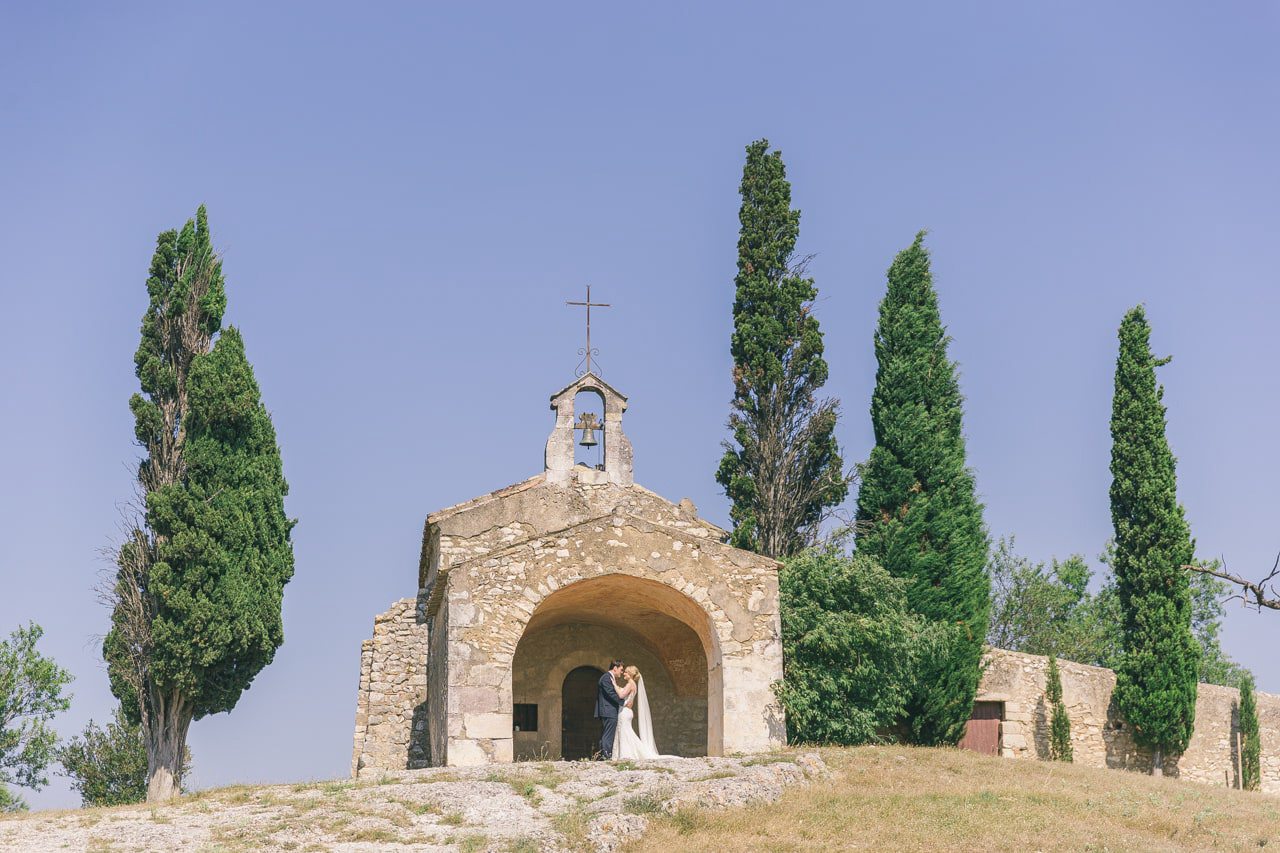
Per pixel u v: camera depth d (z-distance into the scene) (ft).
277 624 103.30
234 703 101.65
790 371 110.73
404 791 65.82
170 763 98.94
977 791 69.82
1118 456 109.70
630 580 80.43
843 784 70.03
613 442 101.04
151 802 68.85
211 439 103.04
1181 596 106.22
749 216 114.01
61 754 131.64
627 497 100.07
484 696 75.87
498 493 98.22
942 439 102.63
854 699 87.45
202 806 65.21
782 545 106.73
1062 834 62.39
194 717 101.55
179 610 98.17
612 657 95.71
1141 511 107.86
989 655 104.58
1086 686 105.70
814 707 85.46
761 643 80.33
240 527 101.50
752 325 111.24
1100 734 105.09
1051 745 103.45
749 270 113.09
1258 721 107.34
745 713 79.05
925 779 72.28
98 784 130.82
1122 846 61.11
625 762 72.28
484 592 77.25
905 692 90.38
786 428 109.91
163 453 104.63
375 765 95.55
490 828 60.34
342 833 59.31
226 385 104.06
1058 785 74.74
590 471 100.01
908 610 98.32
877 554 100.53
